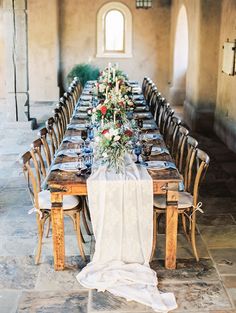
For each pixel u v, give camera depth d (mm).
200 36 9398
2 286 3943
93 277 3949
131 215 4008
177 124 5941
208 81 9578
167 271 4168
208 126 9758
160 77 13805
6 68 9664
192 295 3805
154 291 3803
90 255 4445
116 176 4035
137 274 3961
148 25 13547
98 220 4008
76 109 7777
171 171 4234
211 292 3848
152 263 4305
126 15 13438
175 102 13133
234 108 8258
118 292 3791
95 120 5344
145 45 13672
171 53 13398
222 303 3699
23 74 9695
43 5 12812
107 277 3924
